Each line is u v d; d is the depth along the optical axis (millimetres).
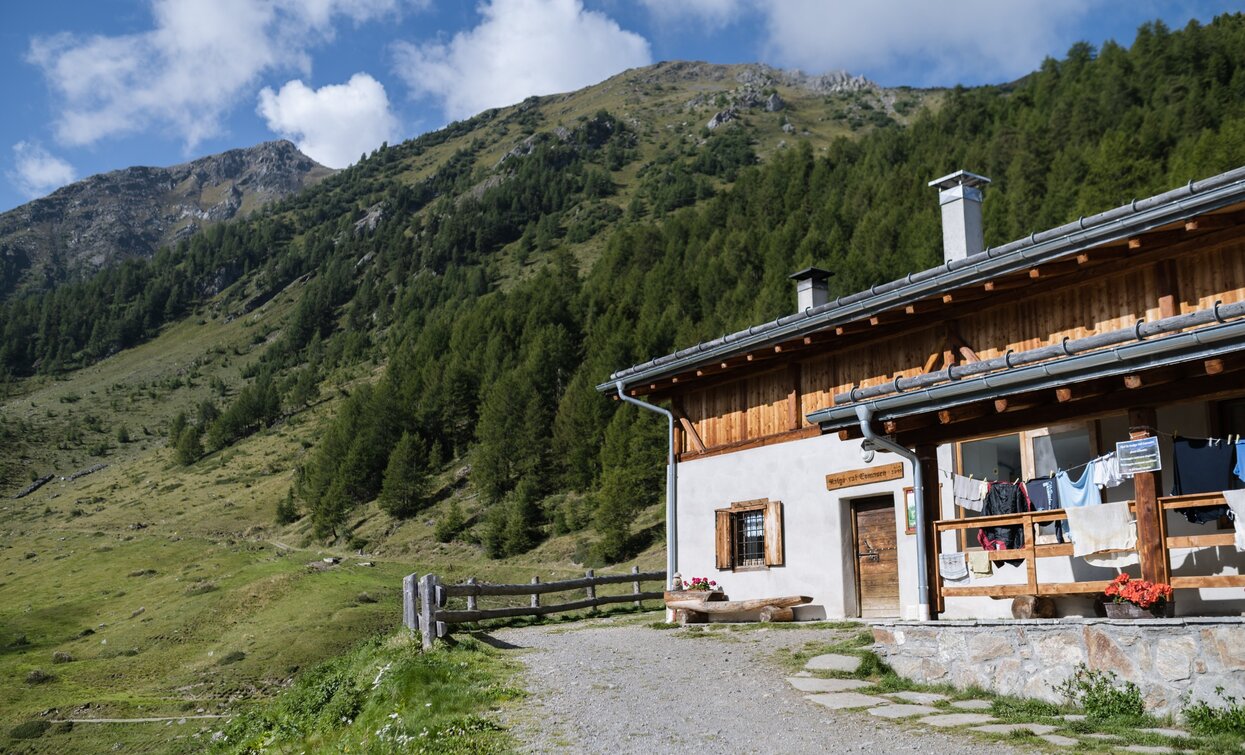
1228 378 8938
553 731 9484
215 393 183500
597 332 98562
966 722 8695
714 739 8727
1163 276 12758
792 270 93875
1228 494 8875
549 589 20984
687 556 19594
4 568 83125
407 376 107750
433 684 12031
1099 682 9023
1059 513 10188
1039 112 112125
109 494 124500
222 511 103062
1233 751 7207
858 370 17031
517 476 80750
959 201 17125
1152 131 83000
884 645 11195
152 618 52688
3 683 41688
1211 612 10820
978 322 15172
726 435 19422
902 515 15852
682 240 131375
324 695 14258
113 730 33969
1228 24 109500
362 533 81750
